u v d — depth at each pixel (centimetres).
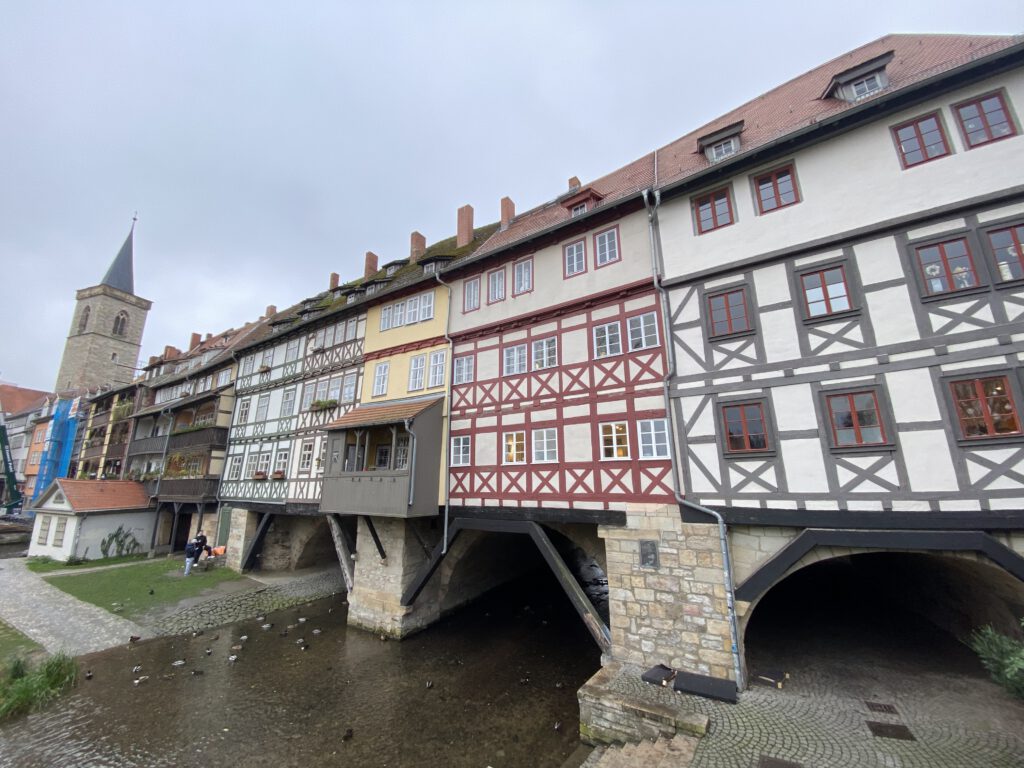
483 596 1585
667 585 850
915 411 696
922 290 721
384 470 1190
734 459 824
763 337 837
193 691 949
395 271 1883
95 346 4269
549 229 1147
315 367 1780
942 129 750
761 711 686
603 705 738
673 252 973
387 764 726
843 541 713
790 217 851
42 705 880
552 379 1098
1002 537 630
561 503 1011
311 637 1248
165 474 2330
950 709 671
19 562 2166
